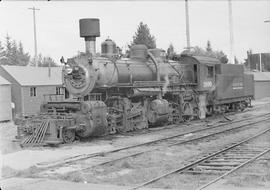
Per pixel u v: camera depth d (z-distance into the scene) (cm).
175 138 1919
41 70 4634
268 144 1636
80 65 2062
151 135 2077
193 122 2708
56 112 1981
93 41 2148
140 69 2381
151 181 1017
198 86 2864
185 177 1080
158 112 2386
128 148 1634
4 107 3709
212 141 1769
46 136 1819
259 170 1131
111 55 2241
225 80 3188
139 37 3569
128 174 1145
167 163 1299
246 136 1906
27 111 4222
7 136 2253
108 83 2122
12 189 993
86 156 1448
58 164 1313
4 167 1245
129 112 2223
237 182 980
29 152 1588
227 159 1328
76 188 988
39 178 1115
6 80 3856
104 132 2019
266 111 3531
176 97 2680
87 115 1902
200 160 1282
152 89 2384
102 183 1046
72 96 2119
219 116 3112
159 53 2638
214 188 933
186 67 2855
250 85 3859
